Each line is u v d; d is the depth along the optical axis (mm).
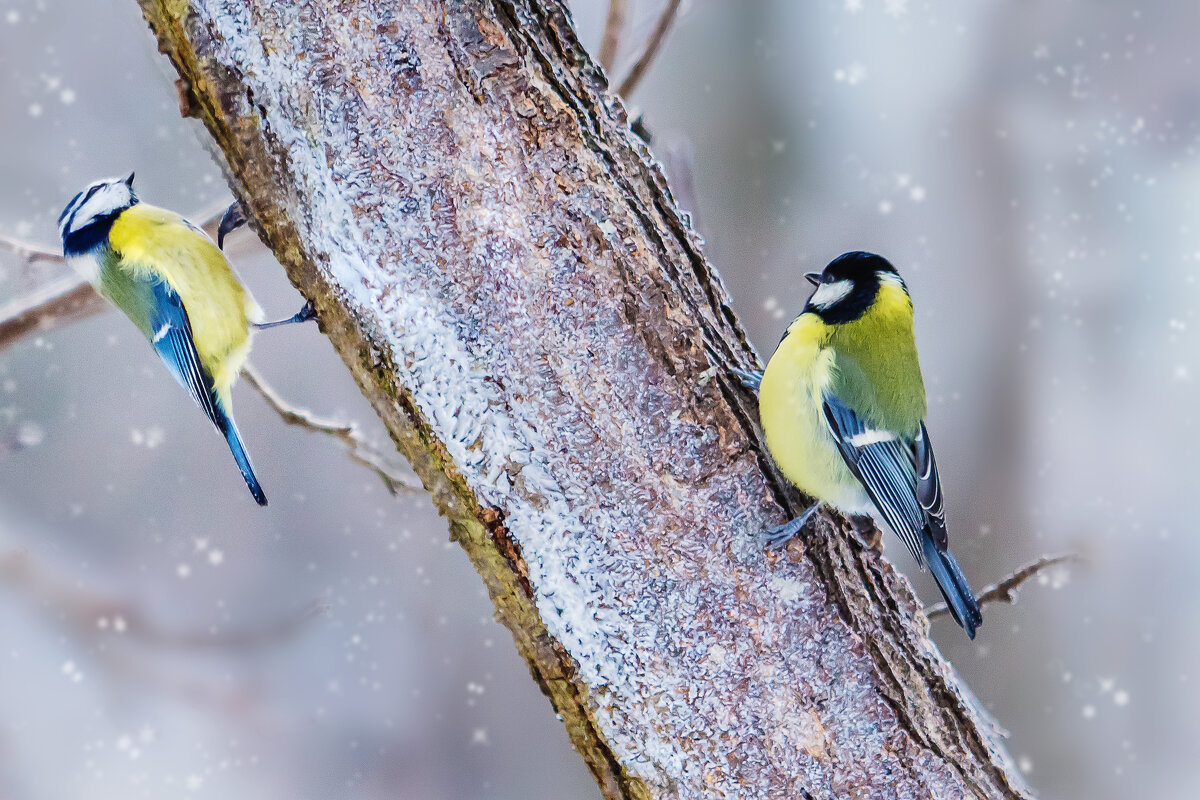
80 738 11953
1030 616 12695
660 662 4207
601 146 4422
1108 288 14141
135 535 13289
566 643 4227
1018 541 13328
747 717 4266
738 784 4254
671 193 4758
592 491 4148
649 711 4227
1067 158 14477
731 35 14359
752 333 13688
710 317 4645
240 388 13883
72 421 13359
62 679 11898
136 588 12641
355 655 13227
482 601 13617
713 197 14078
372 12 3916
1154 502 13273
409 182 4000
